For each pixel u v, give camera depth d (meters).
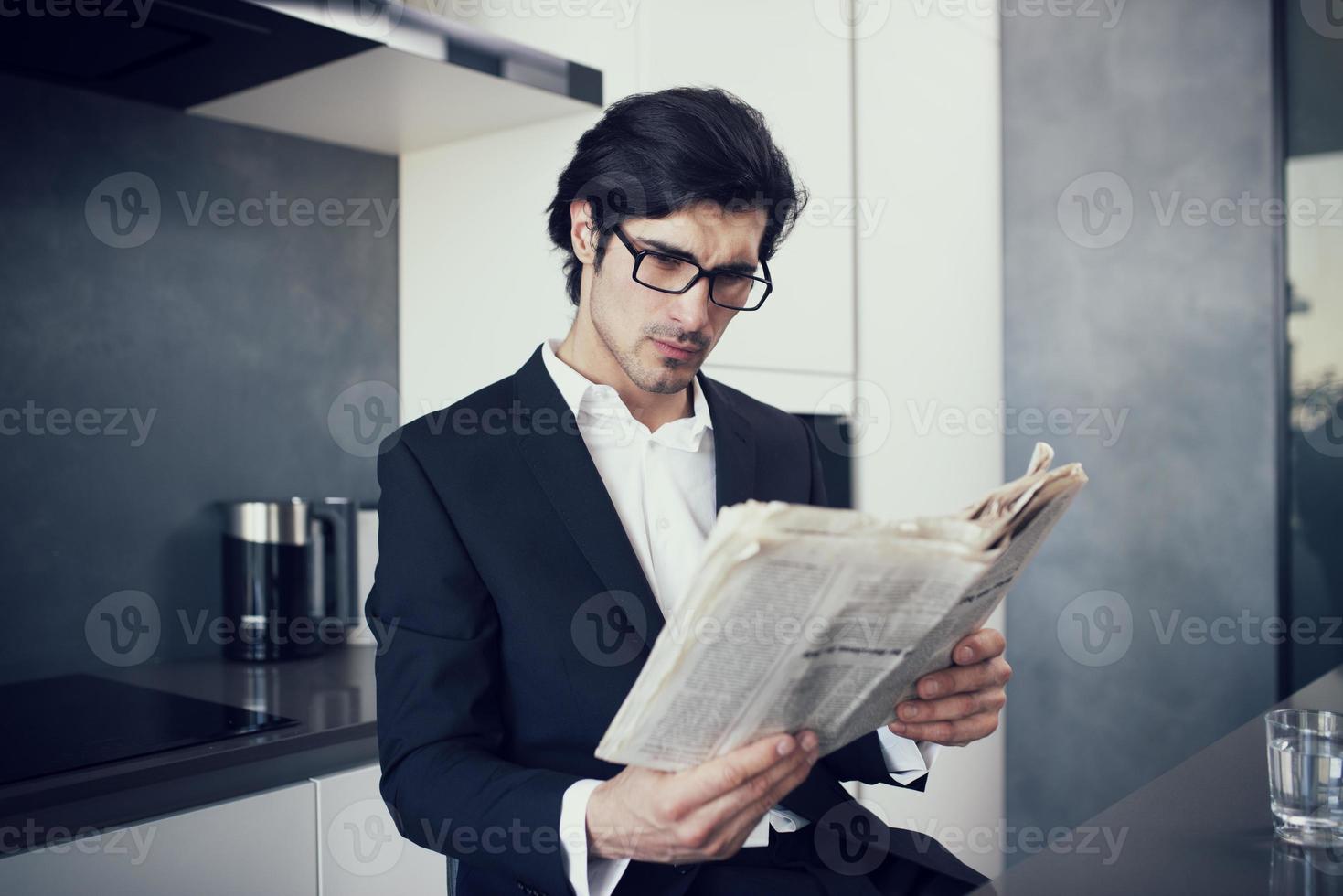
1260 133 2.26
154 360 1.64
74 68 1.46
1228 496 2.31
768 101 1.87
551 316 1.71
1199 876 0.70
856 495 2.09
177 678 1.55
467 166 1.83
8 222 1.48
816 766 1.07
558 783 0.84
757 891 0.95
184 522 1.68
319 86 1.54
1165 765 2.39
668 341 0.96
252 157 1.75
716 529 0.62
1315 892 0.67
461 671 0.96
